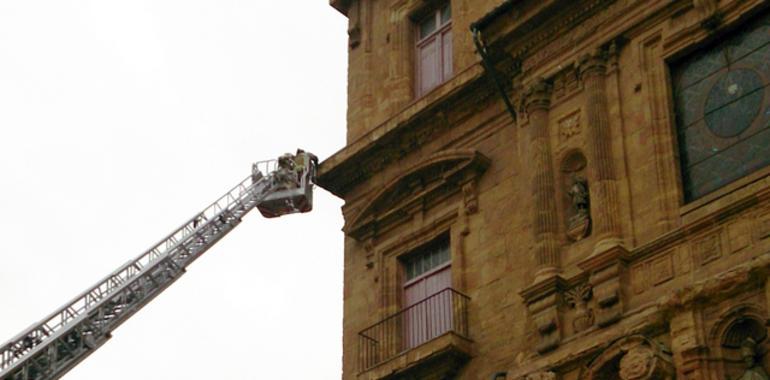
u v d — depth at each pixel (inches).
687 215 1138.7
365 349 1387.8
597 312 1155.9
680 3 1218.6
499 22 1331.2
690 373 1056.2
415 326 1370.6
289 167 1803.6
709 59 1198.3
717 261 1094.4
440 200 1405.0
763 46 1160.2
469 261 1339.8
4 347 1409.9
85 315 1472.7
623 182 1202.0
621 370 1095.6
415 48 1571.1
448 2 1551.4
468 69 1402.6
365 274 1453.0
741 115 1154.0
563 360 1152.2
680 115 1200.8
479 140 1392.7
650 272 1137.4
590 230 1211.2
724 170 1146.0
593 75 1257.4
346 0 1659.7
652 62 1229.1
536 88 1298.0
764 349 1042.1
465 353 1275.8
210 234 1696.6
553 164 1267.2
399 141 1464.1
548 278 1197.7
